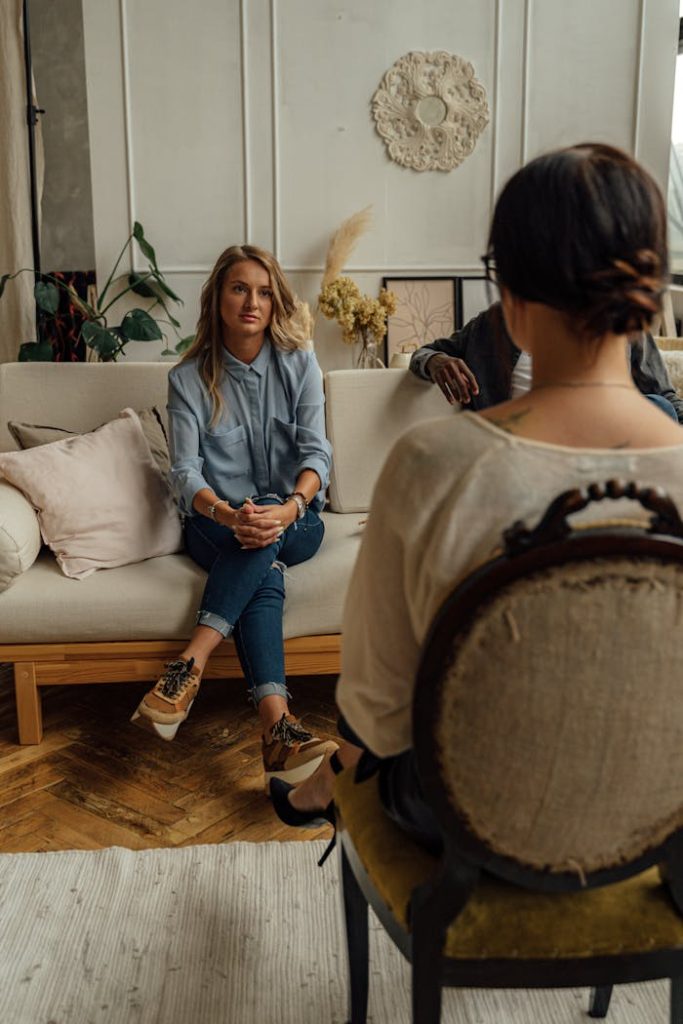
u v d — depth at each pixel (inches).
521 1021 61.2
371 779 51.2
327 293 181.5
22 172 177.3
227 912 71.6
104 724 102.0
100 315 177.3
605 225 33.2
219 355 101.9
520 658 35.3
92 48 177.9
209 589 92.1
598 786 37.5
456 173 187.0
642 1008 62.4
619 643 35.1
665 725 36.8
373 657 40.1
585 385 36.0
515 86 183.9
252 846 79.4
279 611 93.4
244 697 108.4
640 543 34.0
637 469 35.4
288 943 68.4
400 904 43.1
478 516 35.2
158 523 102.4
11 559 92.1
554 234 33.5
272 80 180.5
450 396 105.6
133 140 182.1
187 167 183.6
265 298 100.4
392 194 187.0
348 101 182.4
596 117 186.2
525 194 34.4
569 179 33.6
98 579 95.9
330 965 66.3
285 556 97.8
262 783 90.1
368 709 41.2
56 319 199.6
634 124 186.7
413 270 190.2
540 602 34.5
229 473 103.0
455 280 190.1
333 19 178.9
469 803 38.3
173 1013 61.9
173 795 88.1
